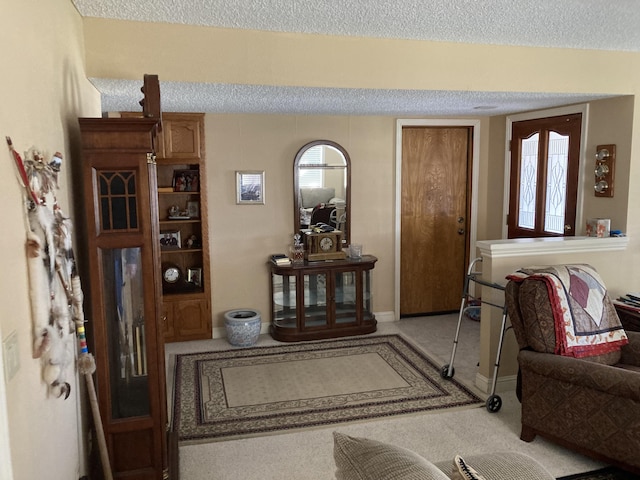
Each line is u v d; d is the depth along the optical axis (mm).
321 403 3543
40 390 1606
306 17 2752
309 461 2820
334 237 5012
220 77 2926
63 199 2062
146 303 2246
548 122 4602
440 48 3305
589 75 3654
